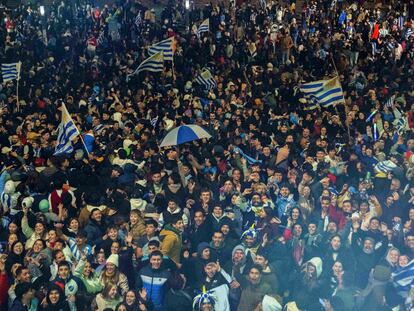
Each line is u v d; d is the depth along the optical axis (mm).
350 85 31328
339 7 44906
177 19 45688
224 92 29125
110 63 36219
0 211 16797
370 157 19969
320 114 25000
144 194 16844
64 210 15977
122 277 12977
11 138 21469
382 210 16188
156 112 25469
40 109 27203
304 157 19938
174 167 18109
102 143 21688
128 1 45875
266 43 38594
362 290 13484
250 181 17406
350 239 14734
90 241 14641
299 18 44531
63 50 38969
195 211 15281
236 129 22156
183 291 13141
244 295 12992
